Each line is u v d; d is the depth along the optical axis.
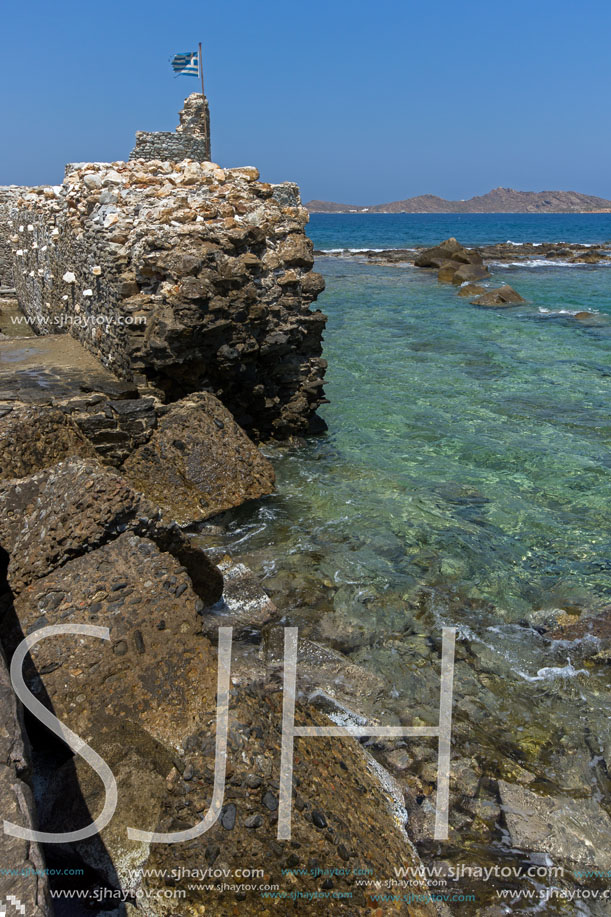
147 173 10.93
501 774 4.41
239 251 9.49
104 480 4.80
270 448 10.51
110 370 10.08
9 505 4.90
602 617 6.20
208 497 7.94
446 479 9.40
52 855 3.23
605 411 12.74
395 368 16.03
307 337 10.58
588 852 3.90
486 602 6.43
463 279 34.34
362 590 6.52
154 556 4.54
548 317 23.92
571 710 5.03
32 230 15.70
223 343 9.23
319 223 161.62
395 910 3.22
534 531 7.90
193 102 18.70
